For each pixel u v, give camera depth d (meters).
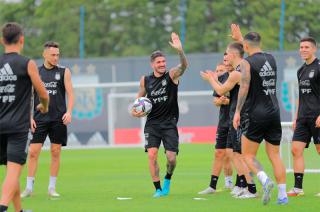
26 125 22.83
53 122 32.53
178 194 32.59
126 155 62.91
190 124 81.00
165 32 125.38
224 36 118.94
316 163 41.34
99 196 32.31
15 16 128.12
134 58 92.75
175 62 88.12
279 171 27.58
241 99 26.81
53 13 125.88
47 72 32.66
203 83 89.00
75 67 93.62
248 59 26.94
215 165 32.59
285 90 84.44
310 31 117.25
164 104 30.84
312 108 31.17
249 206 27.58
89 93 82.88
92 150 72.31
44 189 35.94
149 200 30.17
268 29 116.31
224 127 32.19
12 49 22.97
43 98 23.17
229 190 33.66
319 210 26.41
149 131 31.22
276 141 27.56
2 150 23.27
